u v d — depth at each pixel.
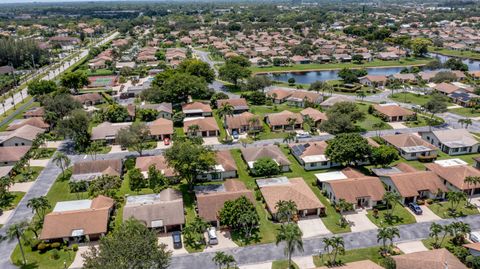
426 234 83.44
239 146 133.88
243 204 83.31
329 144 112.69
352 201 92.44
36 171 116.69
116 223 88.12
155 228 84.94
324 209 91.56
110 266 54.38
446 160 115.88
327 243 73.25
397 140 128.12
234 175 111.00
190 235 84.38
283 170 114.56
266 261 76.06
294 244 70.12
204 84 189.38
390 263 69.56
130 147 125.44
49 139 142.88
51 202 98.44
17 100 197.62
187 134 143.38
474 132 143.50
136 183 104.00
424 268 67.75
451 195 88.62
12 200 99.88
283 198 91.69
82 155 128.38
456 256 74.06
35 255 78.75
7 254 79.19
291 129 149.62
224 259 69.38
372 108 166.38
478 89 185.25
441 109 153.50
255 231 85.50
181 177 103.62
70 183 104.00
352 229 85.69
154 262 59.34
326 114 147.88
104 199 93.62
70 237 82.38
